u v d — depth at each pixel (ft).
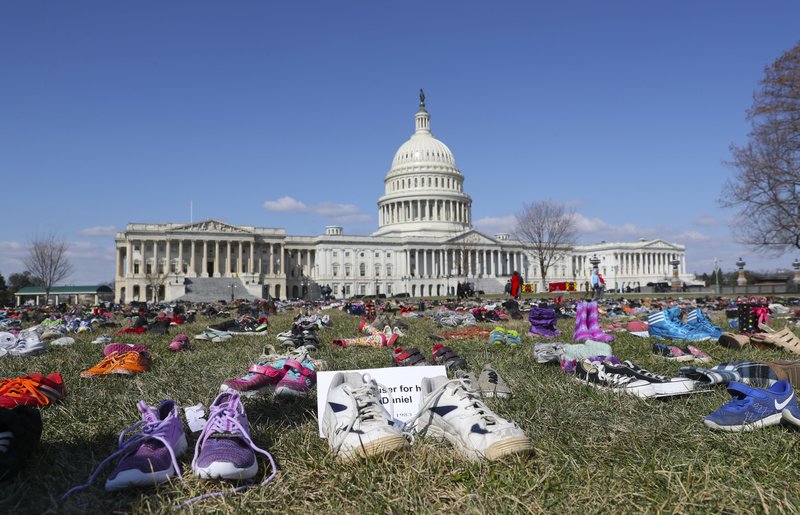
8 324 68.90
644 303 117.50
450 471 13.69
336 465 13.98
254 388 21.13
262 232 432.66
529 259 518.37
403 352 28.60
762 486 12.32
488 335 46.60
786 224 136.05
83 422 18.49
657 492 12.30
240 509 11.80
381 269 462.19
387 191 522.88
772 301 116.26
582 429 17.01
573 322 64.03
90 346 42.01
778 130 124.88
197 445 13.67
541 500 11.91
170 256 410.52
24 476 13.71
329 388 16.66
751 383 22.44
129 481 12.64
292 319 84.64
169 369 29.04
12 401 19.20
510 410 19.12
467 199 508.94
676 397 20.76
